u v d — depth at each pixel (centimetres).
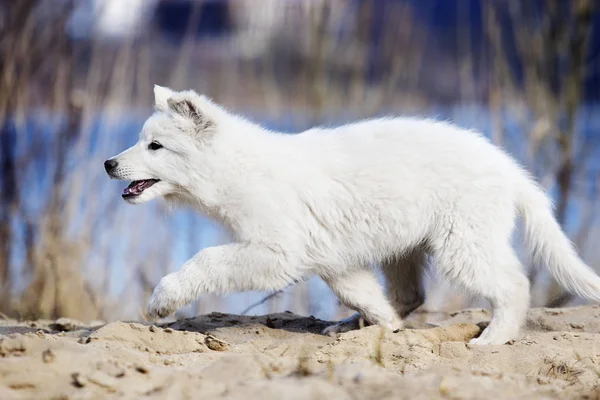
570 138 2067
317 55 2334
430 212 1298
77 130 1912
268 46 2853
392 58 2616
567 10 2150
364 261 1334
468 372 1027
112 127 2039
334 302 1806
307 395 866
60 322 1436
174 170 1326
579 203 2447
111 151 2030
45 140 2019
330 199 1302
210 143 1311
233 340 1308
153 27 3503
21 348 1012
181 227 2202
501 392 923
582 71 2128
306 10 2394
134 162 1326
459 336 1290
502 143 2053
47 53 1998
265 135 1359
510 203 1304
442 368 1030
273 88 2764
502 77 2273
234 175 1302
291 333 1357
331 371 958
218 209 1316
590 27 2134
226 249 1283
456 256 1288
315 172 1308
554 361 1144
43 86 2178
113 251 1916
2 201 1866
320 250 1312
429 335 1261
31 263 1795
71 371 934
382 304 1348
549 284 1842
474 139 1338
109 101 2030
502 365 1155
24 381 898
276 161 1308
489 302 1300
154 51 3544
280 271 1284
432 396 887
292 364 1017
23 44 1945
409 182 1295
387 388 907
